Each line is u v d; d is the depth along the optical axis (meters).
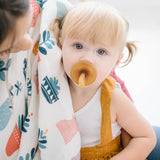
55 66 0.60
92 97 0.65
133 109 0.66
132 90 1.63
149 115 1.42
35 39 0.63
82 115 0.65
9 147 0.59
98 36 0.54
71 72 0.56
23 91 0.61
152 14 2.71
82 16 0.56
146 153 0.65
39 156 0.63
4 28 0.37
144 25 2.47
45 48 0.59
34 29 0.64
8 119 0.58
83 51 0.55
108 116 0.65
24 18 0.40
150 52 2.04
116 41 0.57
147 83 1.70
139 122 0.65
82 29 0.54
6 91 0.57
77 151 0.61
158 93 1.60
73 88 0.65
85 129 0.66
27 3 0.40
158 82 1.71
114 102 0.65
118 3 2.88
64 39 0.59
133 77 1.76
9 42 0.42
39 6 0.65
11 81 0.58
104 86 0.65
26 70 0.61
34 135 0.61
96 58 0.55
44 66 0.58
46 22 0.62
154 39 2.21
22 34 0.43
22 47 0.47
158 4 2.84
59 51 0.62
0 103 0.57
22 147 0.59
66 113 0.60
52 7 0.63
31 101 0.61
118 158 0.64
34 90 0.61
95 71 0.55
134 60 1.95
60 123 0.59
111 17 0.56
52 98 0.58
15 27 0.39
